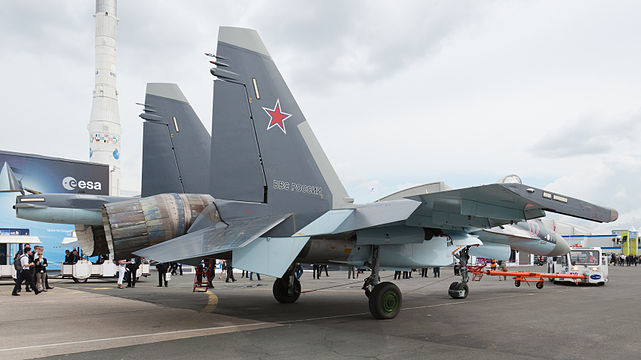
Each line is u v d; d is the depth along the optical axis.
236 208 6.83
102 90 60.47
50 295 12.30
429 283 18.03
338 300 10.76
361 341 5.74
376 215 7.05
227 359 4.75
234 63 6.87
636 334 6.43
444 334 6.30
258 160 6.86
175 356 4.86
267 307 9.34
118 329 6.58
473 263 23.33
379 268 8.27
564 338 6.08
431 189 12.62
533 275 15.01
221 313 8.39
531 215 7.58
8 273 17.70
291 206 7.05
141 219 6.89
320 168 7.58
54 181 23.50
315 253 7.81
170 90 11.01
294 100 7.47
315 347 5.37
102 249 9.23
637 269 36.72
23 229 22.61
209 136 11.22
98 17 61.50
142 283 17.77
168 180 10.49
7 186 10.96
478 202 7.14
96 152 59.38
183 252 5.59
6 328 6.69
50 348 5.26
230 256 7.52
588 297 12.05
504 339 5.97
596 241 62.44
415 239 8.30
